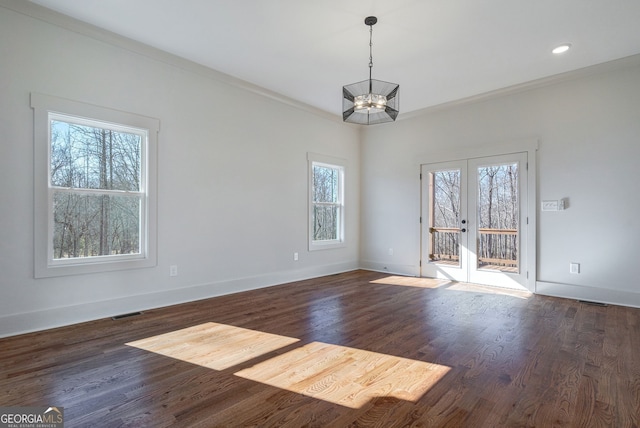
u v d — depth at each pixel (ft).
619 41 11.22
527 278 15.03
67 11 9.73
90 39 10.68
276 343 8.98
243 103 15.08
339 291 15.17
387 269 20.24
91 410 5.86
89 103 10.65
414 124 19.11
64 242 10.47
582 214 13.67
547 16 9.79
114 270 11.28
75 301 10.48
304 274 18.01
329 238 19.94
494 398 6.30
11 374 7.13
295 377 7.10
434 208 18.38
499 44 11.43
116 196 11.54
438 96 16.35
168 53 12.23
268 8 9.50
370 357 8.11
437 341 9.15
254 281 15.53
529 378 7.07
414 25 10.30
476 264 16.71
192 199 13.28
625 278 12.76
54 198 10.28
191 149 13.24
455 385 6.78
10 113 9.32
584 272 13.61
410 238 19.25
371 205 21.08
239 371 7.36
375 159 20.88
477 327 10.29
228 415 5.75
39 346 8.62
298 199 17.67
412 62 12.81
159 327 10.17
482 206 16.55
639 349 8.57
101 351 8.36
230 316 11.35
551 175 14.43
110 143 11.41
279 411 5.88
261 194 15.84
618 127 12.91
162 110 12.40
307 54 12.26
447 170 17.81
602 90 13.25
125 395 6.35
